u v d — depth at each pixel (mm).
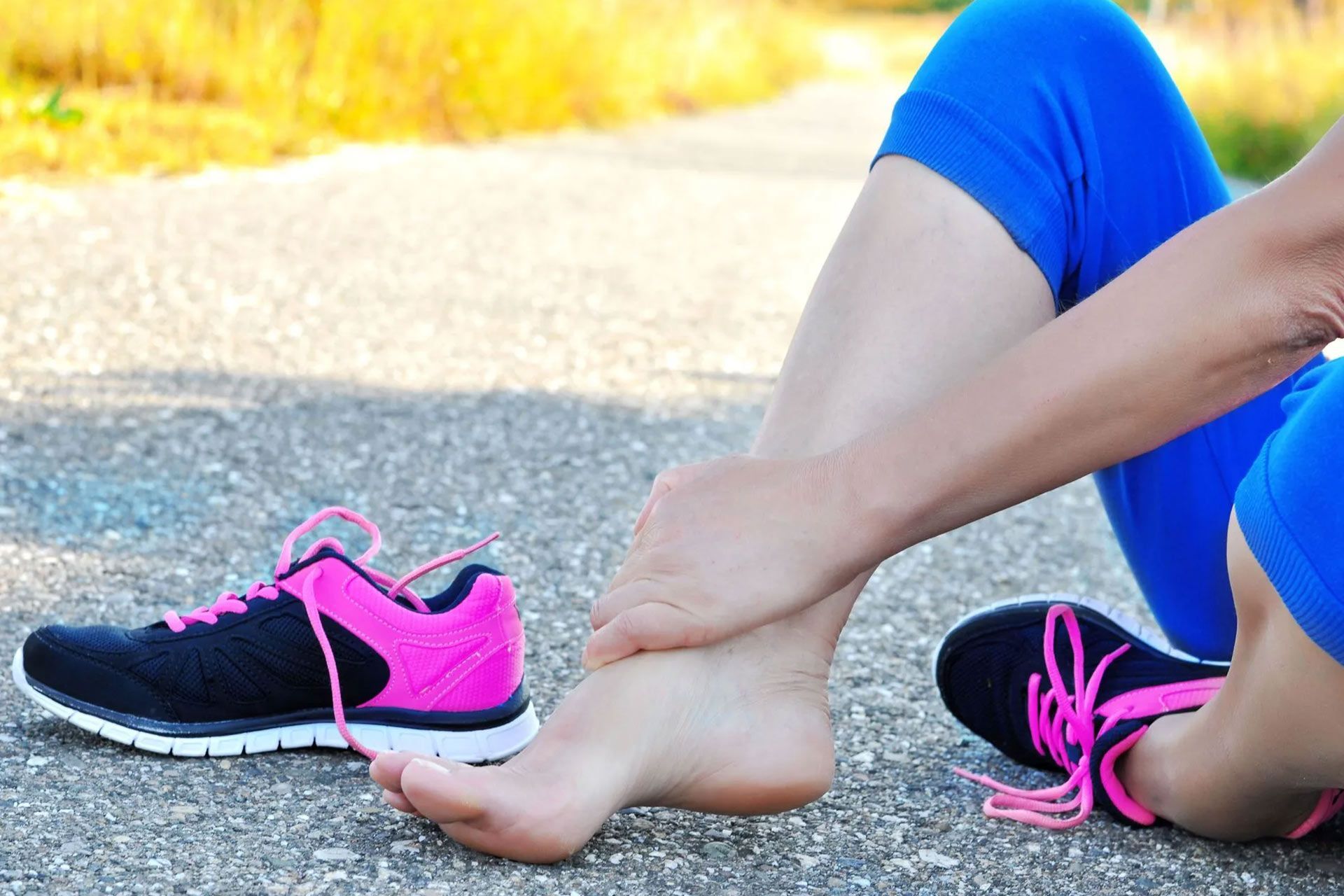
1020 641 1405
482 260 4418
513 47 8414
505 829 1064
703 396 3174
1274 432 1068
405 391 2959
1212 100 10148
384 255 4301
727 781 1130
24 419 2498
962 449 1027
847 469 1069
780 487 1088
